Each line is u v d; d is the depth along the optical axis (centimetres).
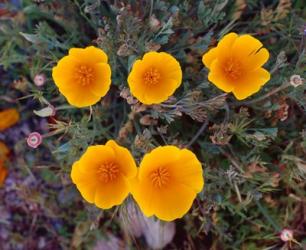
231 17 26
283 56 22
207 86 23
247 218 26
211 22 26
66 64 21
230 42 21
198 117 24
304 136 25
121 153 20
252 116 27
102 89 21
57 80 21
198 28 25
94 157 21
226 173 24
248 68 22
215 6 24
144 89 21
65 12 26
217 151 26
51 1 26
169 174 21
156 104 23
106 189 21
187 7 25
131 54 23
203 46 25
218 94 24
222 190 26
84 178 21
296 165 25
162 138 26
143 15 25
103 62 21
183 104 23
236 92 21
